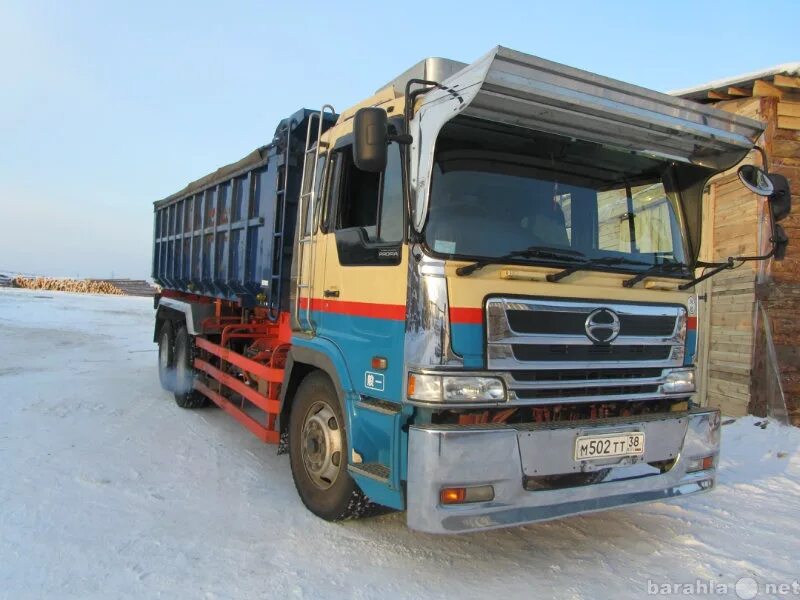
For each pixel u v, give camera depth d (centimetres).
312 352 459
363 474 379
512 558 399
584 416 388
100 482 513
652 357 402
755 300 753
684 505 505
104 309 2953
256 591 344
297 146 573
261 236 633
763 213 750
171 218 980
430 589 354
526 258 370
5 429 680
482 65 325
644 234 430
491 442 331
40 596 331
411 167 356
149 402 848
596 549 416
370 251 396
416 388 342
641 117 379
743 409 775
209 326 741
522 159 388
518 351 351
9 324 2045
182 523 436
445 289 341
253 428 577
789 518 479
